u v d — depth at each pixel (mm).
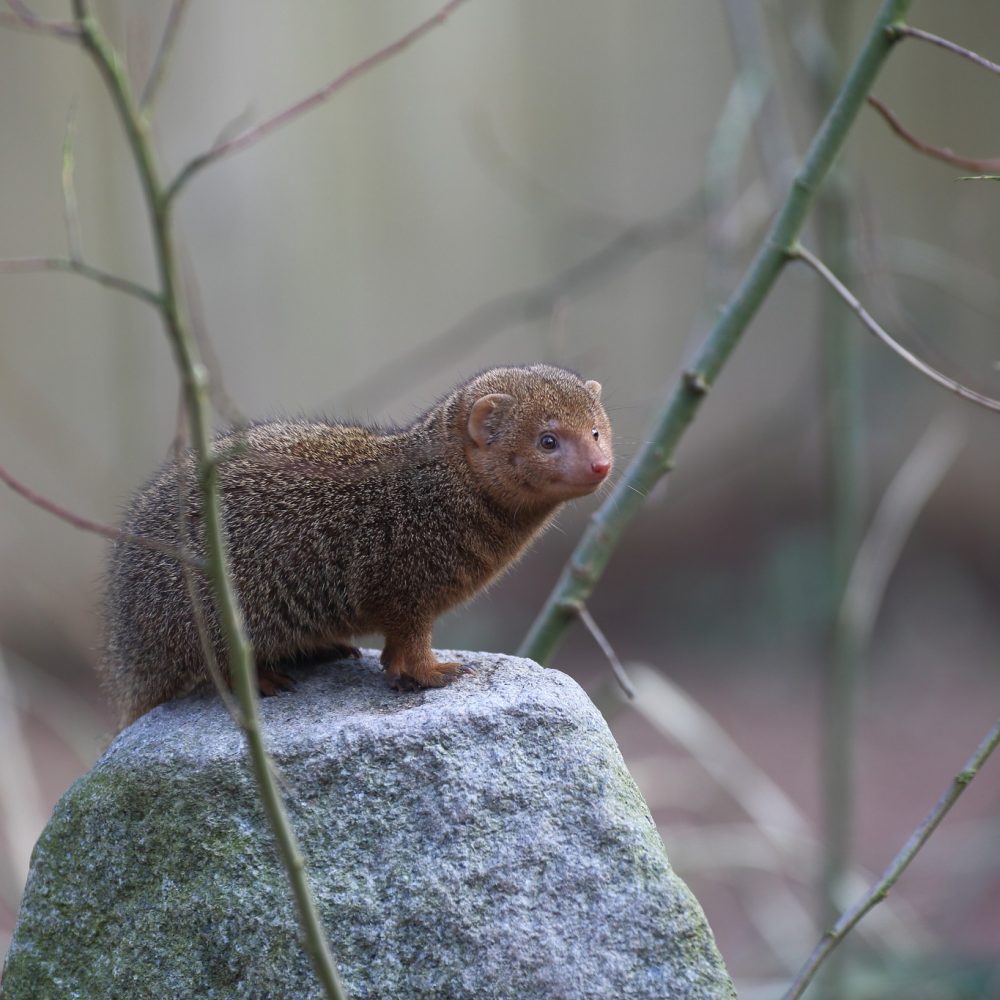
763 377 22656
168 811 5469
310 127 20859
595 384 7691
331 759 5449
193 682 6766
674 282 22078
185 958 5297
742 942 14398
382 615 6852
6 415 18859
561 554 22438
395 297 21672
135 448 19688
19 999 5480
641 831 5391
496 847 5297
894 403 20484
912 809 17438
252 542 6676
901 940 11484
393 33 21125
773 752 19000
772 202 10430
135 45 6250
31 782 11367
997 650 21766
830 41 10945
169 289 4090
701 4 21875
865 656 22062
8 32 19250
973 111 22031
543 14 21781
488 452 7199
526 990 5078
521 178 20875
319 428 7328
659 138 22109
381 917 5199
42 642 19906
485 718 5547
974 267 21953
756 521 23609
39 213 19734
